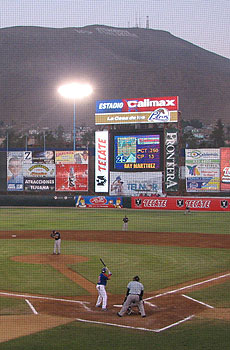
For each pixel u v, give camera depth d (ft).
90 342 39.78
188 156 208.64
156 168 204.54
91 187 244.22
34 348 38.14
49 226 138.62
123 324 45.47
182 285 63.52
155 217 167.84
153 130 204.33
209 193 233.14
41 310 51.16
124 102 211.41
